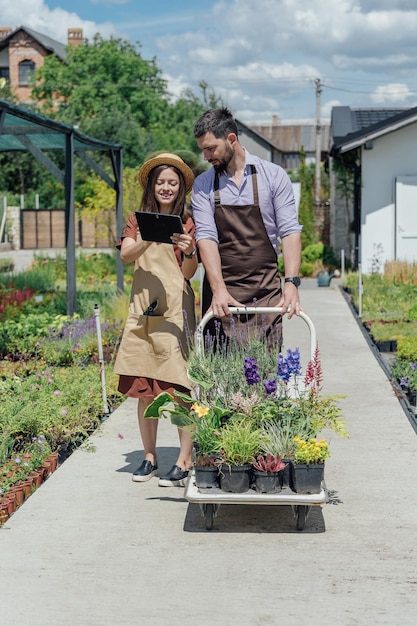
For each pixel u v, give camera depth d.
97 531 5.00
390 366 10.75
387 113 30.86
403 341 11.08
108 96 60.50
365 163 24.05
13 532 5.00
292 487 4.94
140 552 4.68
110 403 8.37
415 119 23.28
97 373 9.16
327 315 15.45
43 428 6.96
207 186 5.59
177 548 4.73
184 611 3.98
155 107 62.44
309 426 5.15
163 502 5.51
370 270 24.20
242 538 4.88
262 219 5.56
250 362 5.11
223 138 5.43
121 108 59.56
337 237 27.81
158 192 5.75
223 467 4.87
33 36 61.69
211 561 4.55
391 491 5.71
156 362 5.79
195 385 5.61
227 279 5.62
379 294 17.52
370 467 6.26
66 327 11.72
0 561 4.58
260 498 4.79
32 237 39.03
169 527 5.06
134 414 7.96
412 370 9.43
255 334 5.53
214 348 5.77
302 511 4.93
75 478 6.03
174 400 5.57
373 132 23.36
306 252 26.89
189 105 65.38
